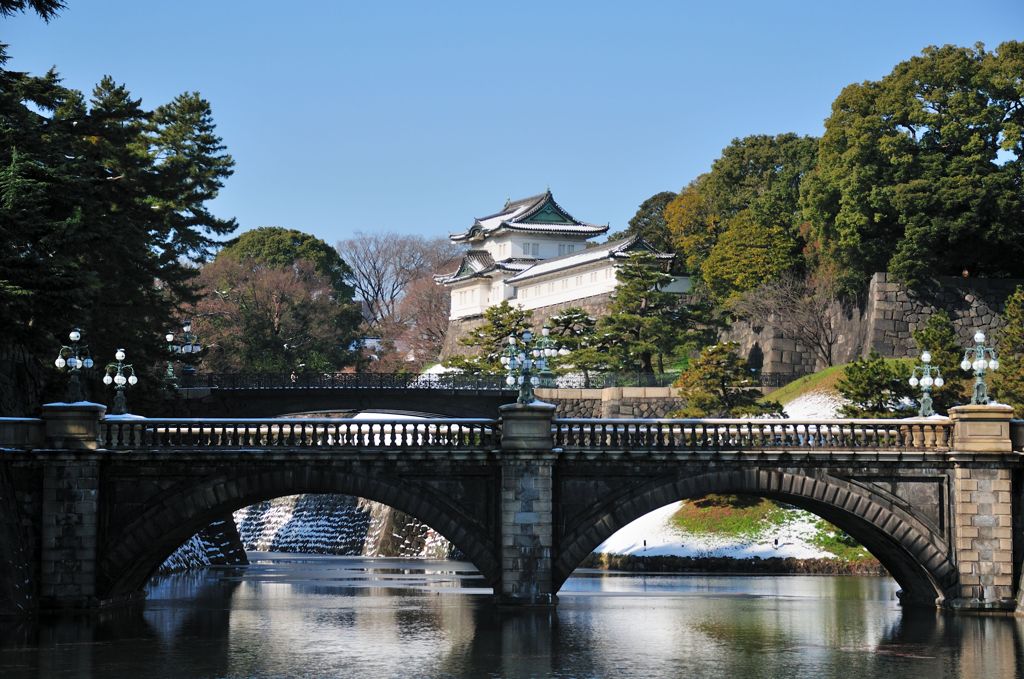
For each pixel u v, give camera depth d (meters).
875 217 126.38
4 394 72.69
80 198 68.81
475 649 53.53
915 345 126.50
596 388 135.12
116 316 86.94
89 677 46.81
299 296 177.75
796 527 103.31
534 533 63.06
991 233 122.75
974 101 124.00
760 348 141.38
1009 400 101.75
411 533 129.75
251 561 121.50
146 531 62.75
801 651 53.66
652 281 143.75
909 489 64.56
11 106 70.12
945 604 64.25
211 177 128.12
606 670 48.81
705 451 63.78
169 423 63.62
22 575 60.72
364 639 56.69
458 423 64.69
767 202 150.00
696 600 75.81
